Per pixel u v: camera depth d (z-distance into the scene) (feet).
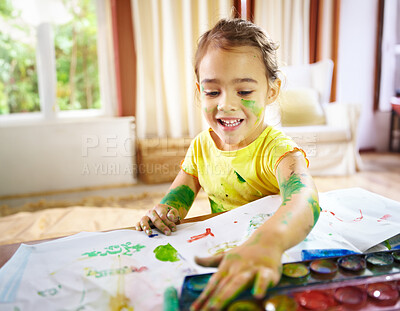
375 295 1.39
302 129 8.84
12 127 8.64
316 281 1.48
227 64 2.13
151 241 2.02
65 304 1.48
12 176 8.80
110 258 1.84
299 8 10.49
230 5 9.71
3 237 5.81
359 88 12.10
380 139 12.40
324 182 8.56
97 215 6.86
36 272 1.72
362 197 2.55
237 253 1.40
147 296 1.52
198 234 2.07
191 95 9.89
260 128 2.53
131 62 9.83
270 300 1.33
